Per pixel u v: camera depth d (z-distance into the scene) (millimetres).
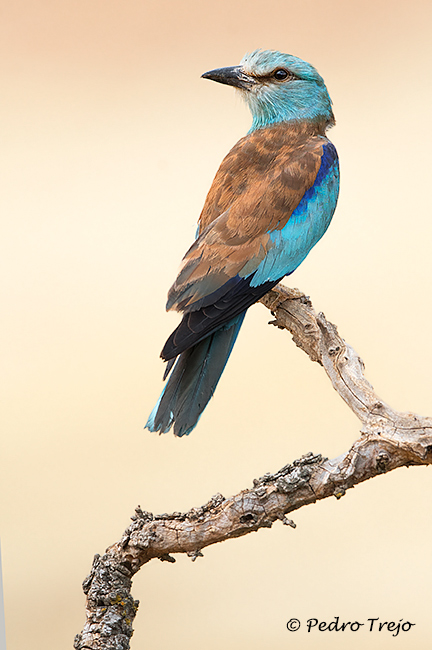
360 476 4629
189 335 6195
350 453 4641
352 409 5352
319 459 4688
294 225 7055
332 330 6062
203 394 6234
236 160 7566
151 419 6113
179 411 6109
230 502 4688
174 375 6301
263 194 7086
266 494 4629
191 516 4773
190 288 6543
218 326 6402
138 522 4879
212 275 6594
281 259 6895
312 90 8289
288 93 8250
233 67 8445
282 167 7371
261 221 6934
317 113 8281
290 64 8234
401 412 4816
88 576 4973
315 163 7473
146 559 4910
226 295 6543
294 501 4625
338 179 7734
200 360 6402
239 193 7219
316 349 6031
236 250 6750
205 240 6848
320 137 8086
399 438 4574
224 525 4672
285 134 7973
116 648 4746
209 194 7457
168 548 4785
